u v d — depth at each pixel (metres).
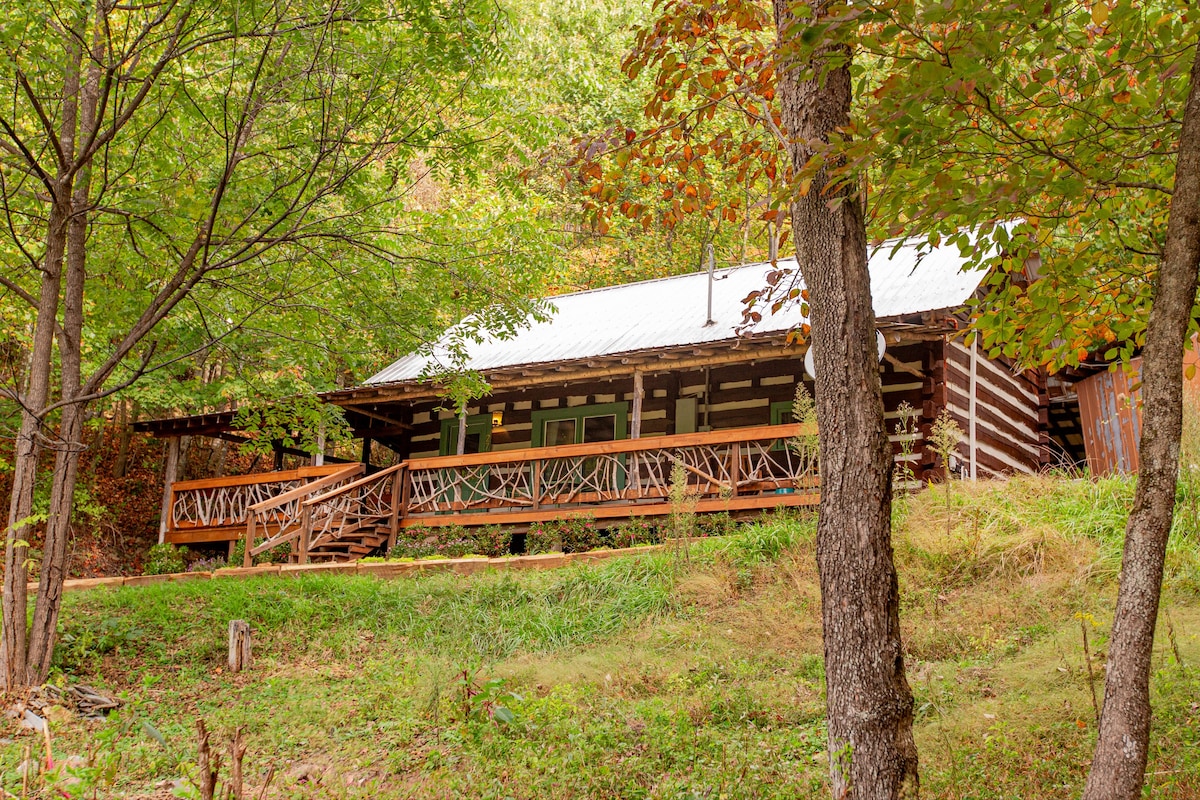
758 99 6.91
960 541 10.17
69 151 10.17
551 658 9.75
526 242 12.63
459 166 11.62
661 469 15.80
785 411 17.11
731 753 6.77
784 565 10.83
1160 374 4.49
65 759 7.05
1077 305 6.70
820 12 5.30
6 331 16.73
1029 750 6.22
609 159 7.22
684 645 9.52
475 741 7.41
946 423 11.27
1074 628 8.27
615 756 6.96
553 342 18.55
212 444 27.06
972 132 5.58
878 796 4.71
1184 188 4.68
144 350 18.55
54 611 9.57
